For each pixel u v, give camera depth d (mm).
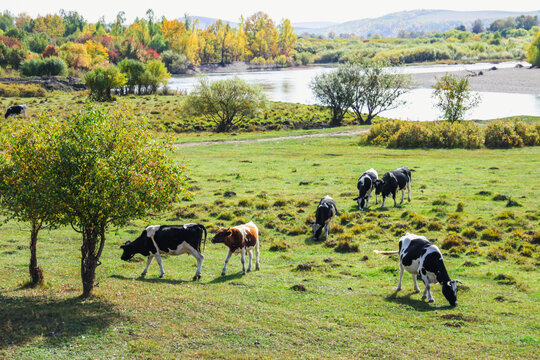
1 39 172250
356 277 17562
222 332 11914
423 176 37344
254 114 71438
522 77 139875
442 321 13039
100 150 13516
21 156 13336
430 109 92375
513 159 44219
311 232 24375
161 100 95062
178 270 18266
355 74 77875
